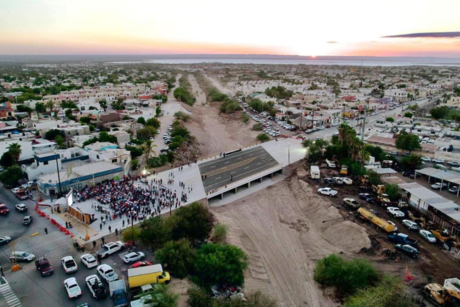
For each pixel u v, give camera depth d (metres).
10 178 90.69
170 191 89.69
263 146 139.38
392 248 66.62
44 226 69.94
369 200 86.56
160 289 46.78
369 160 107.75
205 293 52.09
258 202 95.31
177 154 130.38
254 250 72.31
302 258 70.12
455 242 66.38
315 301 57.00
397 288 53.44
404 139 125.25
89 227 69.12
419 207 79.38
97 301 48.31
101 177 92.56
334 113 186.00
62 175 89.62
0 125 140.25
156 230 65.00
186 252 59.00
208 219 79.12
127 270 55.34
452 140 131.25
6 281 51.84
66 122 154.88
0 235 65.69
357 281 57.12
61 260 57.00
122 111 184.12
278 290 60.16
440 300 51.47
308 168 112.75
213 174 106.62
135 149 122.12
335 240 75.12
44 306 47.06
